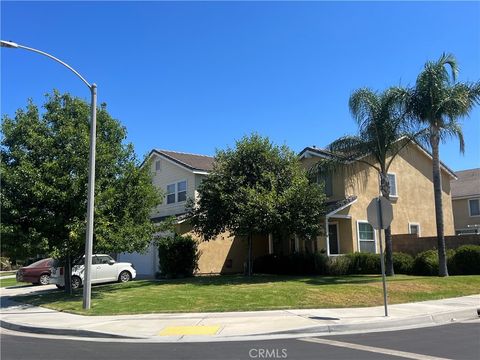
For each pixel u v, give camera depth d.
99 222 17.48
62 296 19.28
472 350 8.98
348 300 15.72
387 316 12.81
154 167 33.62
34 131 17.84
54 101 18.88
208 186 24.33
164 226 21.50
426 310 13.88
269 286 18.98
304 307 14.62
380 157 23.05
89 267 15.28
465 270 22.92
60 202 17.30
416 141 23.00
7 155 17.72
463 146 22.33
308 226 22.67
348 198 26.28
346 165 24.64
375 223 13.21
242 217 22.64
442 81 21.69
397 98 22.12
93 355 9.35
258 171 24.36
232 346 9.94
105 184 18.72
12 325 13.44
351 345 9.75
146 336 11.27
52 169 17.11
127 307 15.16
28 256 18.20
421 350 9.08
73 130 17.70
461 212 42.03
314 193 23.28
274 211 22.06
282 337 10.84
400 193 29.78
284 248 29.81
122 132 19.95
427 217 31.12
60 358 9.10
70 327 12.38
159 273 26.45
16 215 17.06
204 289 18.86
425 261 23.67
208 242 28.75
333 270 24.56
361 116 22.62
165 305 15.30
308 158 29.34
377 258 24.67
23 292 23.39
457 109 21.42
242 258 30.09
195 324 12.42
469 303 15.30
